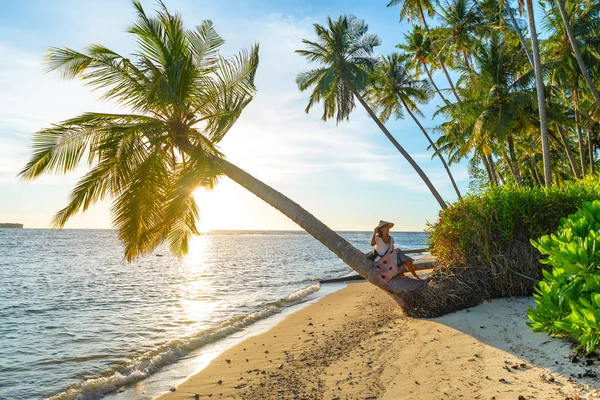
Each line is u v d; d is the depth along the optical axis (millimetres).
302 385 5227
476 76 24125
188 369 6852
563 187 8727
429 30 27562
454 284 7602
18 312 14391
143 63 9039
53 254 50531
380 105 29547
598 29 19609
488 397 3879
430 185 23719
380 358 5809
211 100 10719
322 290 16875
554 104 21781
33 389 6750
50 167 8578
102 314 13664
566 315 4621
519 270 7480
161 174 9250
